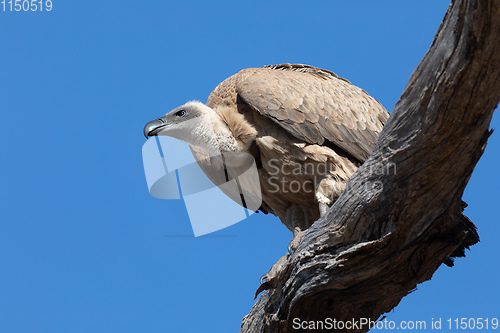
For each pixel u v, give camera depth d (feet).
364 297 34.91
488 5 25.07
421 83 29.09
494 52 26.11
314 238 34.83
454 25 27.07
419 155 30.12
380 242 31.91
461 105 27.89
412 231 31.89
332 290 34.37
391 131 31.17
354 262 32.96
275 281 36.78
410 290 34.73
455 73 27.37
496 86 27.07
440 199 31.01
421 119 29.60
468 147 29.17
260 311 38.40
